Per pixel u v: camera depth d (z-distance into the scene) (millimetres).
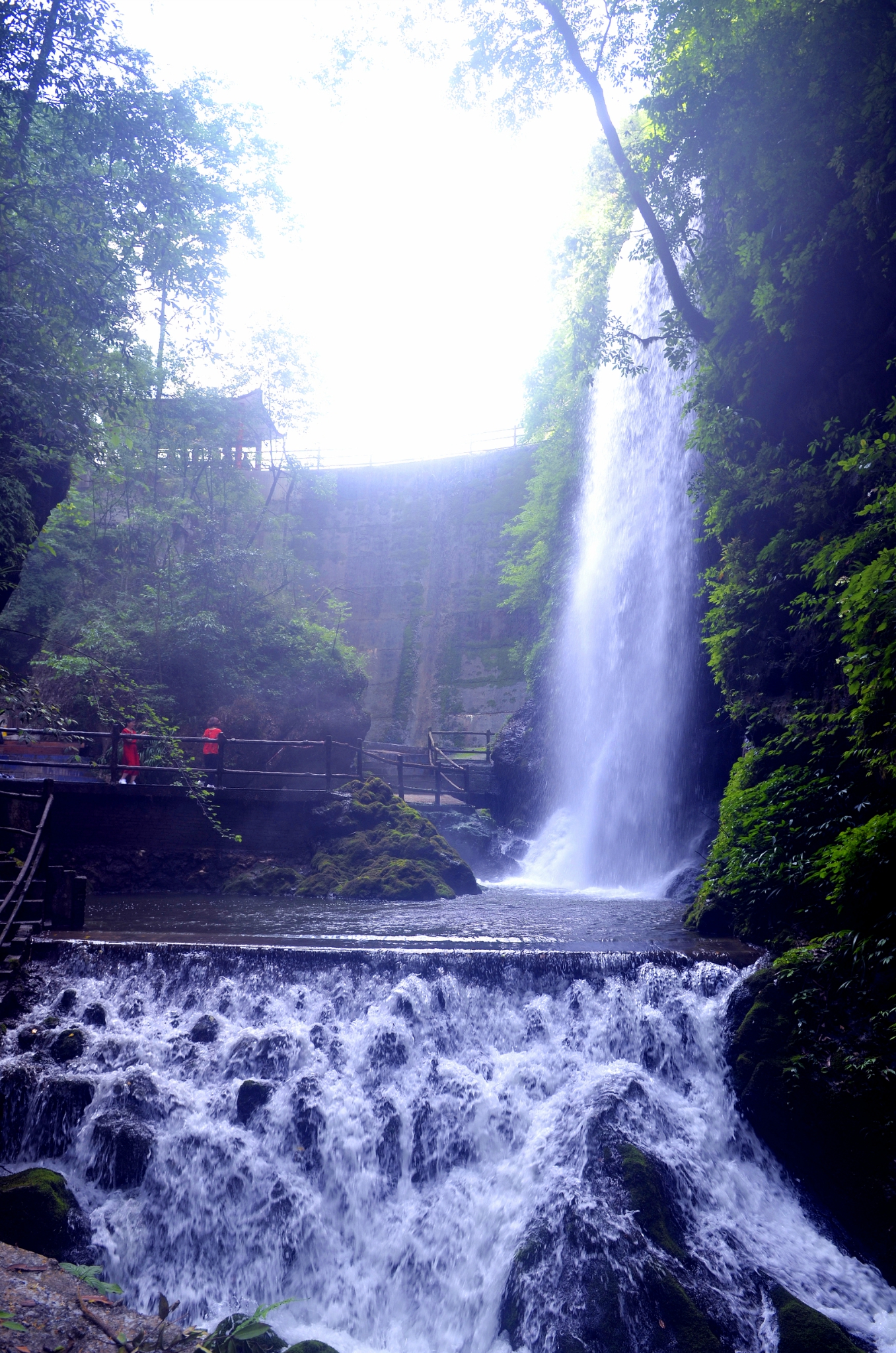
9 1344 2400
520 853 21625
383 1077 6934
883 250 8656
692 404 12750
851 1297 5516
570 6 12758
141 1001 7605
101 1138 6230
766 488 10852
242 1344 4531
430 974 7422
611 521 22859
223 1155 6316
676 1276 5348
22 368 10195
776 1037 6684
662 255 12352
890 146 8188
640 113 15852
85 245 11758
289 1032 7086
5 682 9430
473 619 40438
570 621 24578
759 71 9961
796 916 8078
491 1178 6348
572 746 23000
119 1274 5719
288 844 14570
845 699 8898
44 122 13031
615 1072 6781
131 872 13453
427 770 25906
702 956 7742
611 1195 5781
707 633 16969
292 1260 6062
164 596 22172
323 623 31578
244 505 28984
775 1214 6164
